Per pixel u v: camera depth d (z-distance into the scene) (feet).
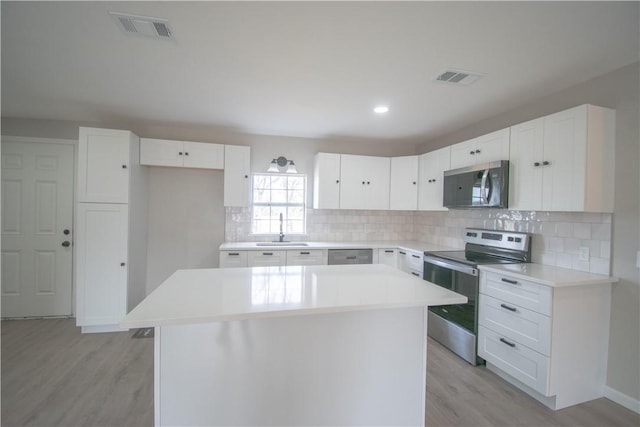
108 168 10.13
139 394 6.91
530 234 8.86
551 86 7.89
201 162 11.94
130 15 5.22
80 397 6.78
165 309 4.27
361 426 5.30
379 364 5.37
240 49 6.29
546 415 6.46
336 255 12.17
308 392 5.09
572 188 6.88
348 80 7.69
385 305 4.73
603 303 6.98
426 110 9.86
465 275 8.83
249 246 11.78
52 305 11.43
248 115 10.61
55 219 11.37
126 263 10.26
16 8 5.01
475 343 8.43
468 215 11.39
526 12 4.99
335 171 13.29
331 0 4.78
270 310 4.31
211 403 4.79
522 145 8.12
